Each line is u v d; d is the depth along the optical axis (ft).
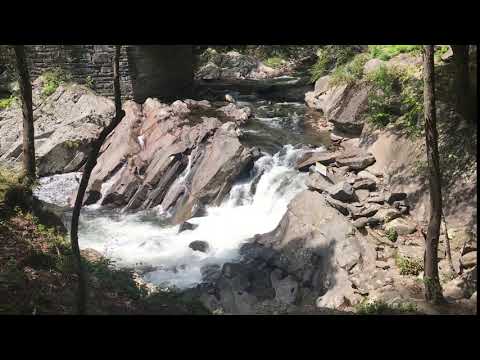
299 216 51.13
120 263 51.13
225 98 93.56
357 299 40.68
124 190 66.28
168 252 53.78
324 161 60.03
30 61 81.71
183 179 65.36
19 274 32.68
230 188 62.28
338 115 69.21
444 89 58.08
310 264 46.29
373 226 49.16
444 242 45.98
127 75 84.74
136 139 72.84
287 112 85.15
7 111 80.48
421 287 40.93
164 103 84.58
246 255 50.31
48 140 74.79
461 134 52.08
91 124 76.54
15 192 44.62
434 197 35.73
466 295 39.34
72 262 37.40
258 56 135.95
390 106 61.62
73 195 68.44
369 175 56.44
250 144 68.69
